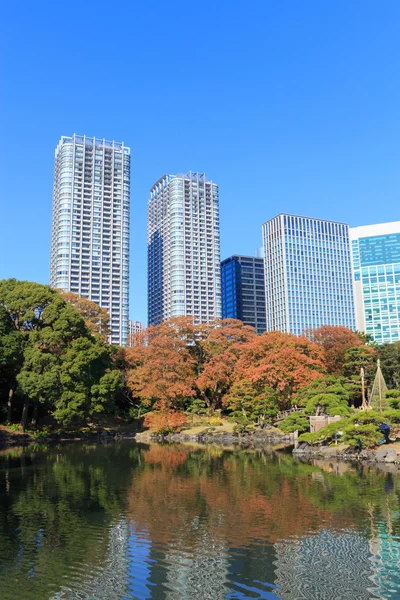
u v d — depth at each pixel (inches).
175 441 2701.8
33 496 1159.0
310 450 1940.2
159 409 3051.2
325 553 734.5
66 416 2532.0
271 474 1446.9
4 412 2849.4
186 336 3585.1
